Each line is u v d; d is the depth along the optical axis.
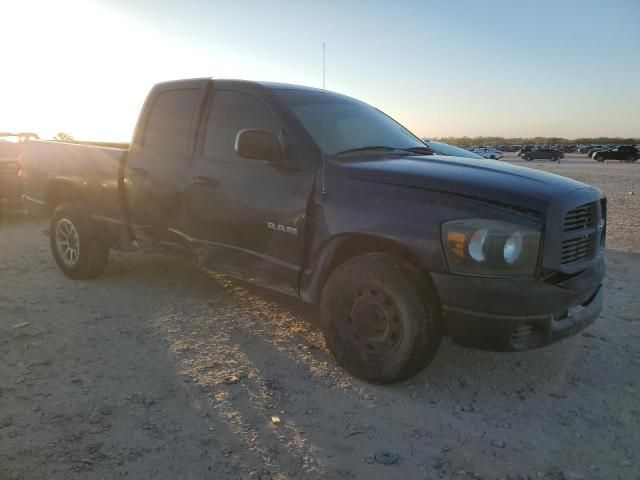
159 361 4.11
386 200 3.63
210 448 3.04
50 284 6.03
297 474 2.84
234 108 4.67
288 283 4.20
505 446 3.12
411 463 2.95
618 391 3.76
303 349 4.37
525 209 3.32
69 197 6.33
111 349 4.31
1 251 7.83
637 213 12.41
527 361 4.20
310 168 4.04
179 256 5.16
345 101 5.05
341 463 2.94
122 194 5.46
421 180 3.59
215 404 3.50
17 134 11.11
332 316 3.90
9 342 4.41
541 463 2.96
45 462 2.88
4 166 10.28
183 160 4.89
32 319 4.93
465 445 3.12
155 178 5.08
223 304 5.38
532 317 3.28
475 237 3.27
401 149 4.64
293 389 3.72
